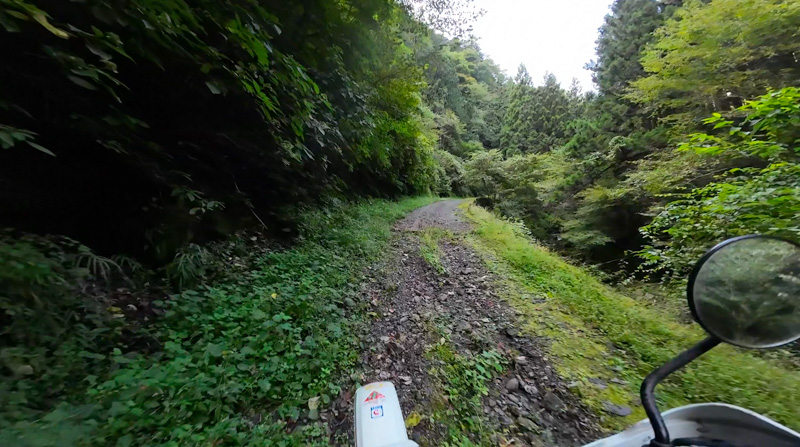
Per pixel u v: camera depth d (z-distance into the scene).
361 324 3.76
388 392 1.73
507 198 21.08
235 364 2.64
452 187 31.91
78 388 2.13
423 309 4.22
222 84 3.70
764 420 1.18
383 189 16.22
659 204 9.35
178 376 2.32
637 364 3.19
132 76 3.32
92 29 2.36
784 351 3.61
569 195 16.91
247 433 2.07
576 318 4.12
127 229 3.59
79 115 2.85
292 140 5.54
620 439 1.23
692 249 5.54
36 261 2.34
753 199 4.14
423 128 22.72
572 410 2.49
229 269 4.18
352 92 7.23
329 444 2.13
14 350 1.97
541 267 5.92
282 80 4.31
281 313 3.28
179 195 3.90
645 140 12.66
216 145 4.77
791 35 6.41
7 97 2.44
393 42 10.43
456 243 7.63
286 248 5.54
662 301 5.59
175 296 3.21
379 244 7.18
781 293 1.12
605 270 13.25
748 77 7.52
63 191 3.15
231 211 5.11
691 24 8.06
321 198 8.08
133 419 1.94
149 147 3.69
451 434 2.23
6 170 2.75
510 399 2.61
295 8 5.44
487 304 4.40
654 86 9.74
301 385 2.61
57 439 1.61
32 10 1.77
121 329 2.72
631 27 17.73
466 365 3.00
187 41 3.06
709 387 2.72
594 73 22.84
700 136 5.06
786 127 4.05
